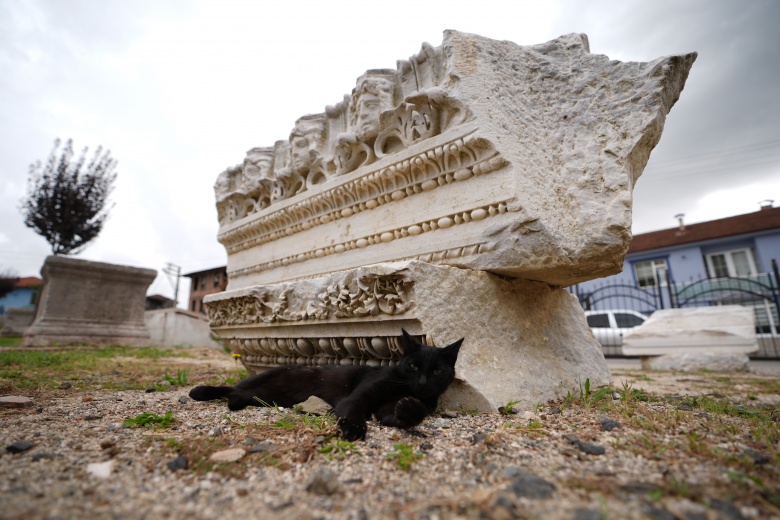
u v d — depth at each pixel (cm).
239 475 186
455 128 362
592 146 348
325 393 320
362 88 453
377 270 326
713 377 738
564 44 400
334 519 146
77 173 1898
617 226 317
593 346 461
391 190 425
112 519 143
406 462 195
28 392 413
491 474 186
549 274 361
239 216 636
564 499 157
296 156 525
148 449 217
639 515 143
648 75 344
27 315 2119
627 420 280
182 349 1195
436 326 312
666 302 1962
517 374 338
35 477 176
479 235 356
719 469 187
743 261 2084
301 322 412
